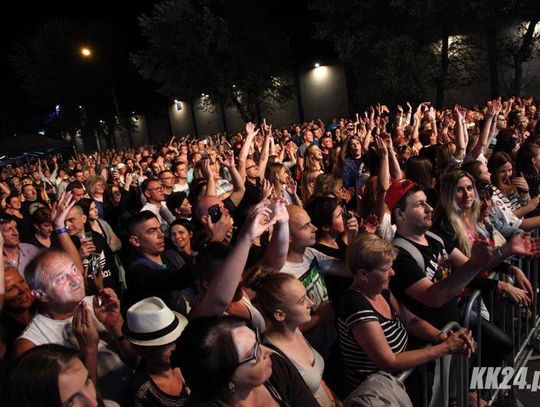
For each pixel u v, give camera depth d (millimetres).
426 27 24328
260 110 40375
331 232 3930
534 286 4336
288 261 3562
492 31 24641
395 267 3148
